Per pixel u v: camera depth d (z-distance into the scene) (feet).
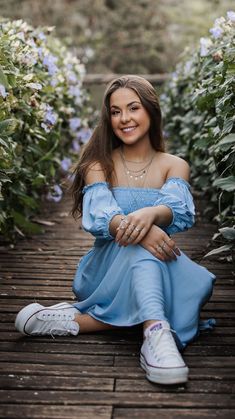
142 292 6.10
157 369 5.62
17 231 10.90
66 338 6.66
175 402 5.37
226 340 6.68
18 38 10.39
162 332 5.82
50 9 33.04
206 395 5.51
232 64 7.86
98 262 6.92
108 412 5.22
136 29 33.71
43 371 5.93
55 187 12.07
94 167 6.93
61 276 8.99
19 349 6.41
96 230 6.56
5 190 10.04
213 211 12.40
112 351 6.37
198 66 12.46
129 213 6.82
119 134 6.86
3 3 32.32
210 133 9.85
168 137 16.66
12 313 7.51
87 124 17.78
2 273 9.12
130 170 6.98
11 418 5.12
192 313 6.45
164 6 34.68
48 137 12.00
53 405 5.33
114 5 34.78
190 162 14.28
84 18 33.65
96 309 6.69
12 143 9.16
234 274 8.95
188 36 33.35
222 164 9.10
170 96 17.06
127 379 5.79
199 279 6.56
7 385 5.65
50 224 12.32
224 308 7.64
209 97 9.04
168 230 6.70
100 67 33.14
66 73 14.43
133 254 6.36
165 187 6.80
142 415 5.19
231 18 9.49
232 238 7.67
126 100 6.77
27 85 9.53
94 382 5.72
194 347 6.49
